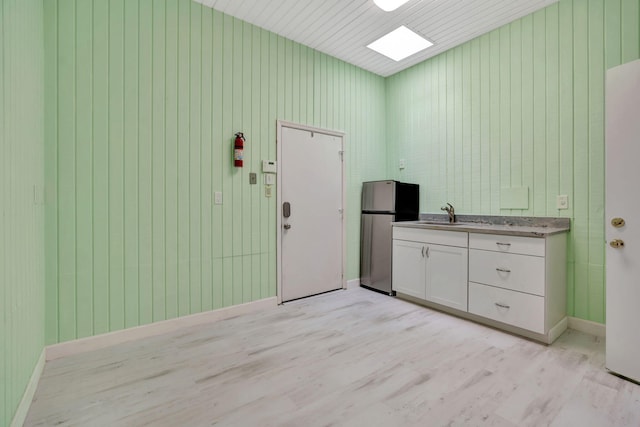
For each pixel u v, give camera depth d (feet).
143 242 8.03
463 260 9.14
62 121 6.94
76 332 7.16
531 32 9.23
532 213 9.27
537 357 6.94
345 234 12.44
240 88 9.64
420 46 11.16
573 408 5.21
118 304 7.70
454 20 9.60
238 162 9.35
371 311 9.97
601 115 7.99
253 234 9.98
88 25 7.22
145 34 7.98
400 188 11.78
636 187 5.84
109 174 7.52
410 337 8.03
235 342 7.75
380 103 13.61
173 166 8.45
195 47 8.77
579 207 8.36
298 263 11.14
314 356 7.04
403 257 11.02
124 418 5.01
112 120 7.55
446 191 11.56
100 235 7.44
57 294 6.93
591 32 8.11
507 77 9.79
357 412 5.15
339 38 10.68
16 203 4.78
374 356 7.03
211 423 4.90
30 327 5.55
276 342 7.76
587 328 8.22
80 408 5.24
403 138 13.10
